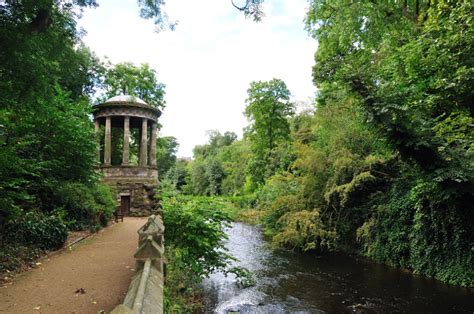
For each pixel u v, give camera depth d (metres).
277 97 32.53
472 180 7.65
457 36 7.73
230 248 15.33
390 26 12.85
